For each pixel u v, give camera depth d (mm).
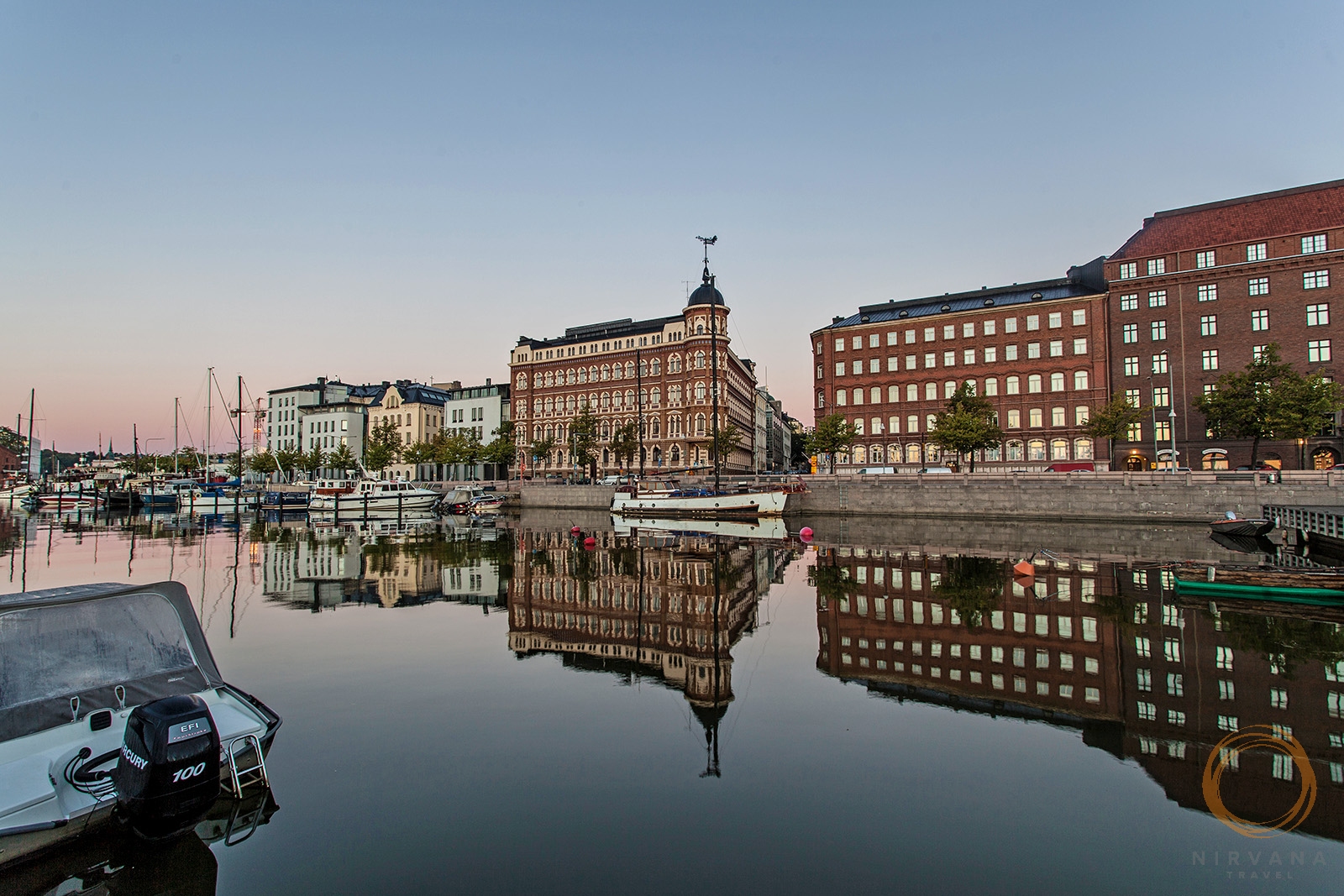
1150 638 16781
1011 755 10164
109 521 63156
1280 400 53094
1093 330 72500
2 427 164875
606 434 99062
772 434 168125
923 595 22953
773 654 15898
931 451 79750
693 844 7742
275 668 14641
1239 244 66875
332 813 8430
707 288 91375
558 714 11953
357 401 140000
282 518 69375
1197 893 6809
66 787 7629
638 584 25984
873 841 7832
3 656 8703
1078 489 50656
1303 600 21078
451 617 20188
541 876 7102
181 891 7043
